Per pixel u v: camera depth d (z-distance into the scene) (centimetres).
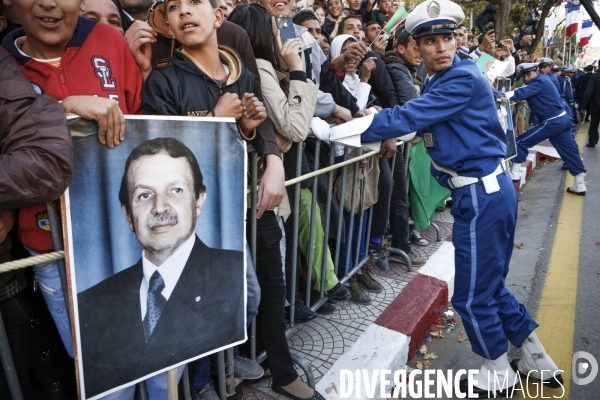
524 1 1284
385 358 230
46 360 140
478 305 217
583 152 869
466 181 210
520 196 591
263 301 192
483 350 222
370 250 330
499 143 210
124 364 127
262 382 213
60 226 120
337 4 436
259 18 202
